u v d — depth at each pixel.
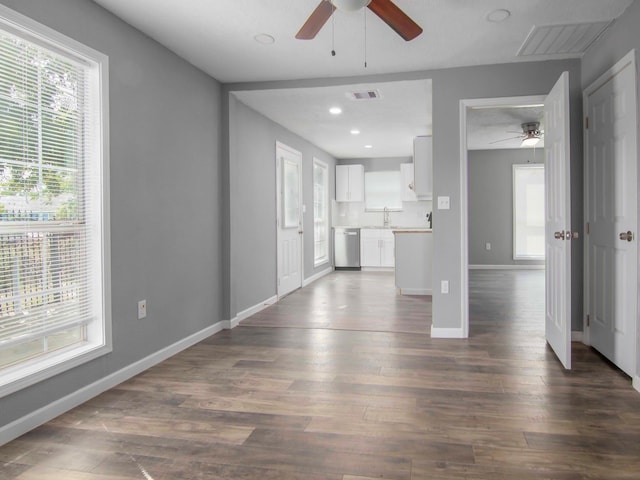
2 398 2.08
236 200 4.41
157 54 3.19
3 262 2.12
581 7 2.70
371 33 3.04
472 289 6.35
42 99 2.31
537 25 2.94
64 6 2.38
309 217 7.19
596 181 3.30
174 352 3.44
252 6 2.65
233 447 2.02
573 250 3.62
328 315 4.82
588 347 3.49
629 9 2.71
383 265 8.69
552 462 1.86
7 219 2.15
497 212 8.70
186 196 3.59
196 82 3.74
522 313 4.80
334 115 5.21
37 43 2.25
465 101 3.75
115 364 2.80
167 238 3.33
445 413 2.34
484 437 2.08
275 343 3.74
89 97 2.61
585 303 3.56
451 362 3.19
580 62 3.57
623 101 2.80
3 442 2.07
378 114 5.16
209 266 4.00
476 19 2.85
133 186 2.93
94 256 2.65
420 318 4.62
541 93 3.63
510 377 2.88
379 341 3.77
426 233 5.98
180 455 1.96
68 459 1.93
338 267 8.89
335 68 3.77
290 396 2.60
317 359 3.30
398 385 2.76
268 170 5.41
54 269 2.40
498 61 3.62
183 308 3.57
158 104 3.20
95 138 2.62
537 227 8.61
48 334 2.34
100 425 2.25
